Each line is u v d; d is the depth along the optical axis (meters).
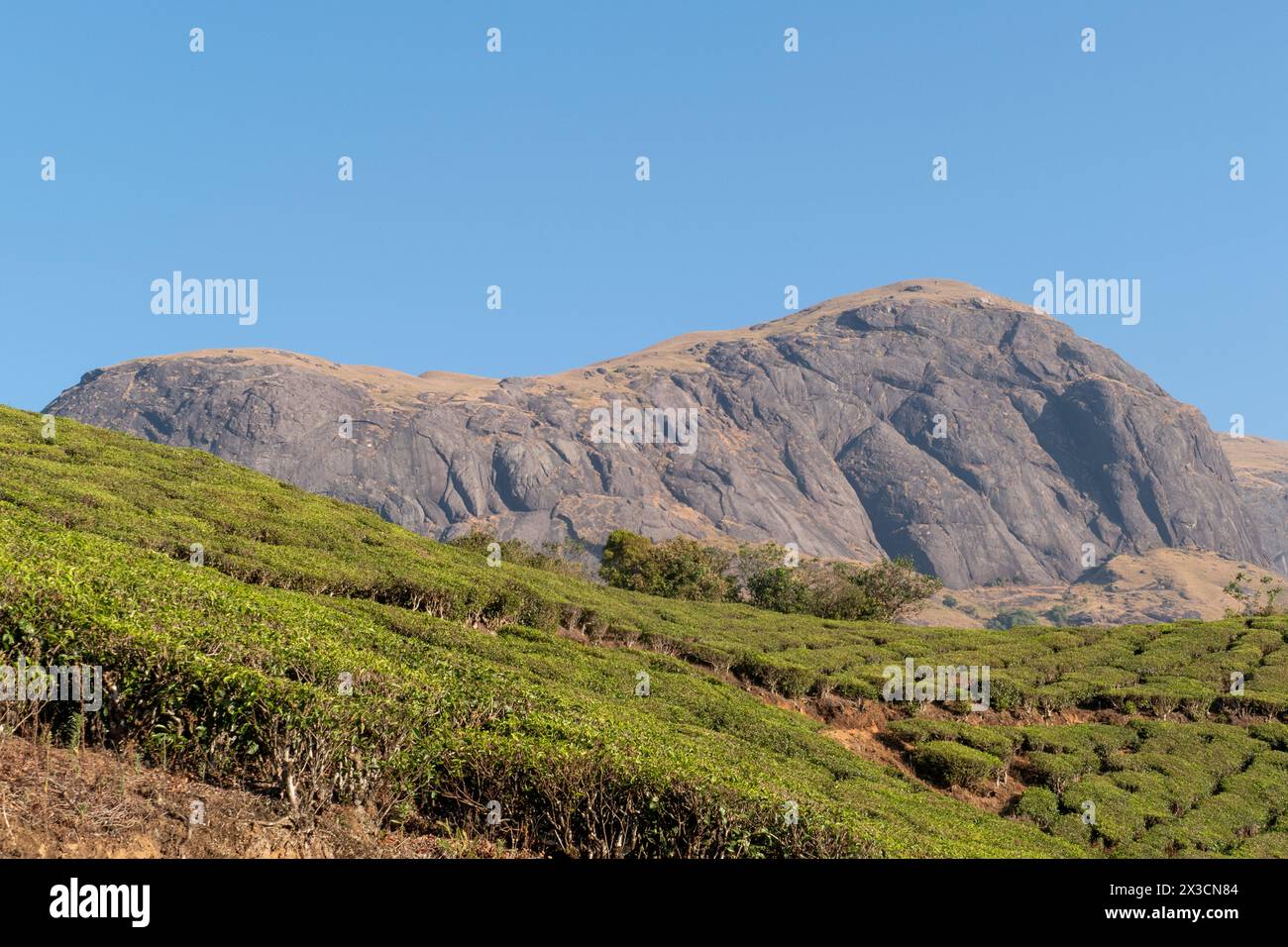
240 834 12.77
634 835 15.45
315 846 13.16
